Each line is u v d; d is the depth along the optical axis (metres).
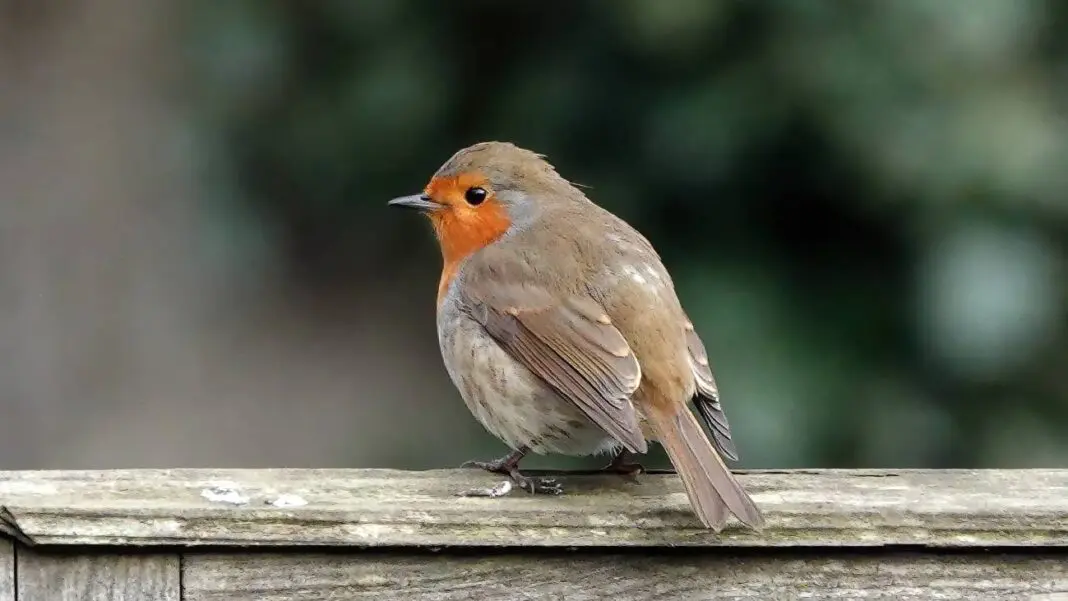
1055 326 11.41
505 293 7.71
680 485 6.62
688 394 7.30
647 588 6.04
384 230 16.36
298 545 5.83
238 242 16.05
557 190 8.31
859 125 10.97
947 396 11.92
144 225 17.14
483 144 8.43
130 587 5.80
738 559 6.04
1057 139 10.87
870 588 6.04
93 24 18.19
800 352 11.78
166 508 5.75
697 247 12.23
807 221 12.04
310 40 14.25
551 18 12.84
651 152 12.00
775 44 11.22
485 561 5.99
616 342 7.29
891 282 11.92
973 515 5.96
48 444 16.17
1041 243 11.02
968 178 10.78
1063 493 6.22
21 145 17.52
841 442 11.89
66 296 17.00
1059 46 11.16
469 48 13.50
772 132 11.41
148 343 16.97
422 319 17.28
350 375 16.89
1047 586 6.02
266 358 17.09
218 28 14.46
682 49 11.59
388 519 5.88
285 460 15.91
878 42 10.91
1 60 17.83
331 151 14.53
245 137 15.06
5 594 5.74
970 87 10.84
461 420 16.28
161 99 17.16
